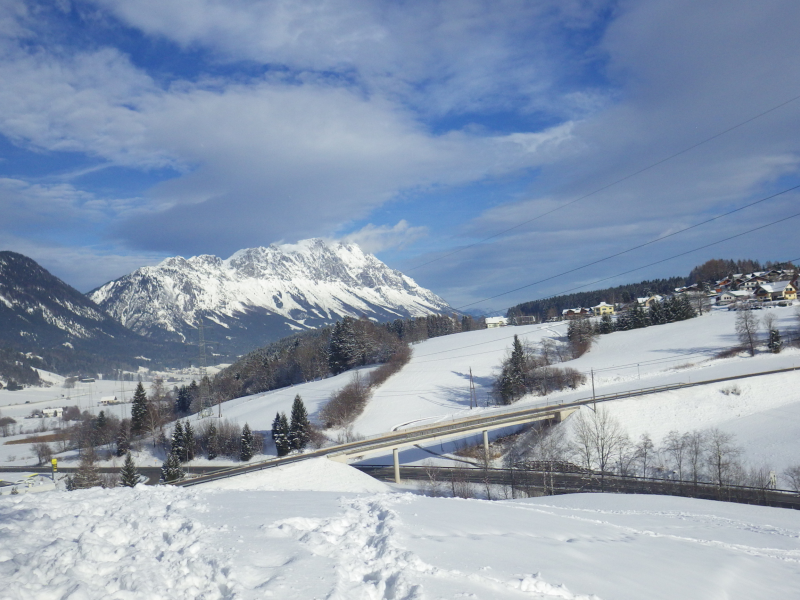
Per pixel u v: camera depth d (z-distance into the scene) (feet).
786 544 80.43
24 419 654.94
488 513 69.31
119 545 43.14
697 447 238.48
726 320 519.60
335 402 417.08
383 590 35.78
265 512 56.18
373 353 576.61
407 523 52.90
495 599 35.60
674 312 570.87
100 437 463.01
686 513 110.73
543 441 292.40
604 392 369.91
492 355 545.85
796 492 197.06
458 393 447.42
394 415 411.75
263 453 383.45
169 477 279.69
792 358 380.78
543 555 49.03
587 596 39.58
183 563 38.29
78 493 66.33
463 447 323.37
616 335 546.67
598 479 233.14
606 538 65.16
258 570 36.86
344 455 258.98
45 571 36.42
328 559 39.93
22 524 46.75
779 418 284.41
